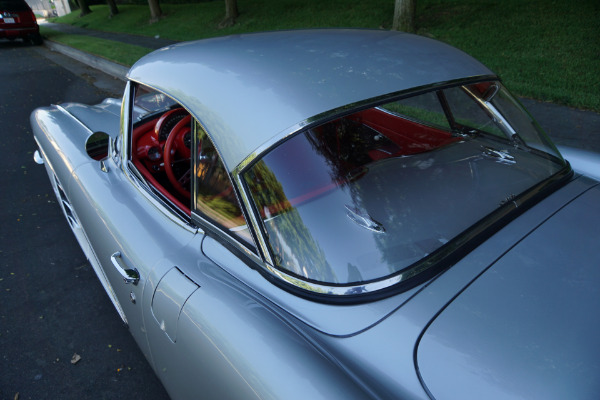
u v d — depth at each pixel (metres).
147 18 17.53
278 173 1.33
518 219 1.47
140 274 1.59
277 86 1.44
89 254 2.68
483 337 1.06
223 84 1.52
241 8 14.06
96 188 2.05
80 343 2.42
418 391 1.00
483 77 1.78
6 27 14.86
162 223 1.76
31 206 3.91
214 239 1.58
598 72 5.67
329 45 1.71
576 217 1.48
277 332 1.16
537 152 1.78
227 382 1.16
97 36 15.60
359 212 1.34
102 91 7.86
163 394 2.10
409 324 1.13
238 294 1.32
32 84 8.72
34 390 2.14
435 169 1.52
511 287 1.19
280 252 1.31
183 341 1.35
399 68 1.60
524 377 0.97
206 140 1.50
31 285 2.88
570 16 7.38
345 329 1.17
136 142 2.43
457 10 8.87
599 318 1.09
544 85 5.56
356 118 1.40
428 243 1.32
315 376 1.03
